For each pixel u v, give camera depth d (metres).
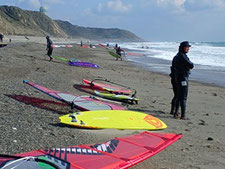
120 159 3.39
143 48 74.88
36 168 2.58
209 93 12.76
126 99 9.17
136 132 5.93
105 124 5.74
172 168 4.29
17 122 5.39
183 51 7.59
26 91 8.35
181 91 7.66
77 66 18.67
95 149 3.68
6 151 3.96
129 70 20.55
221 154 5.16
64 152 3.42
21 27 171.75
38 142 4.52
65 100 6.94
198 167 4.44
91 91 10.38
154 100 10.20
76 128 5.66
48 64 16.67
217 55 42.28
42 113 6.39
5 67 12.45
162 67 24.22
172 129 6.60
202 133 6.52
